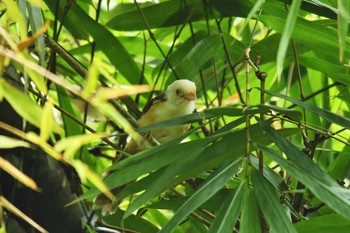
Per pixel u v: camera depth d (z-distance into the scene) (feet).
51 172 22.56
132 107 27.96
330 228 19.02
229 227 16.21
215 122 27.66
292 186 26.02
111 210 23.84
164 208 21.98
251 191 17.01
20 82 21.43
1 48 12.82
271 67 29.48
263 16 23.03
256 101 29.99
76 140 13.76
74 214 22.91
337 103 29.78
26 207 22.48
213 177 17.08
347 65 24.12
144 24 28.09
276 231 16.25
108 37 27.02
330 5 23.77
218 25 26.81
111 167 18.44
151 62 33.30
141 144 25.00
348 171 26.61
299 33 22.99
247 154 17.61
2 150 21.81
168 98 27.66
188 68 26.66
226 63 28.32
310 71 29.53
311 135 27.66
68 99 27.37
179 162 17.97
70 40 31.89
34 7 18.66
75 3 26.68
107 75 14.49
